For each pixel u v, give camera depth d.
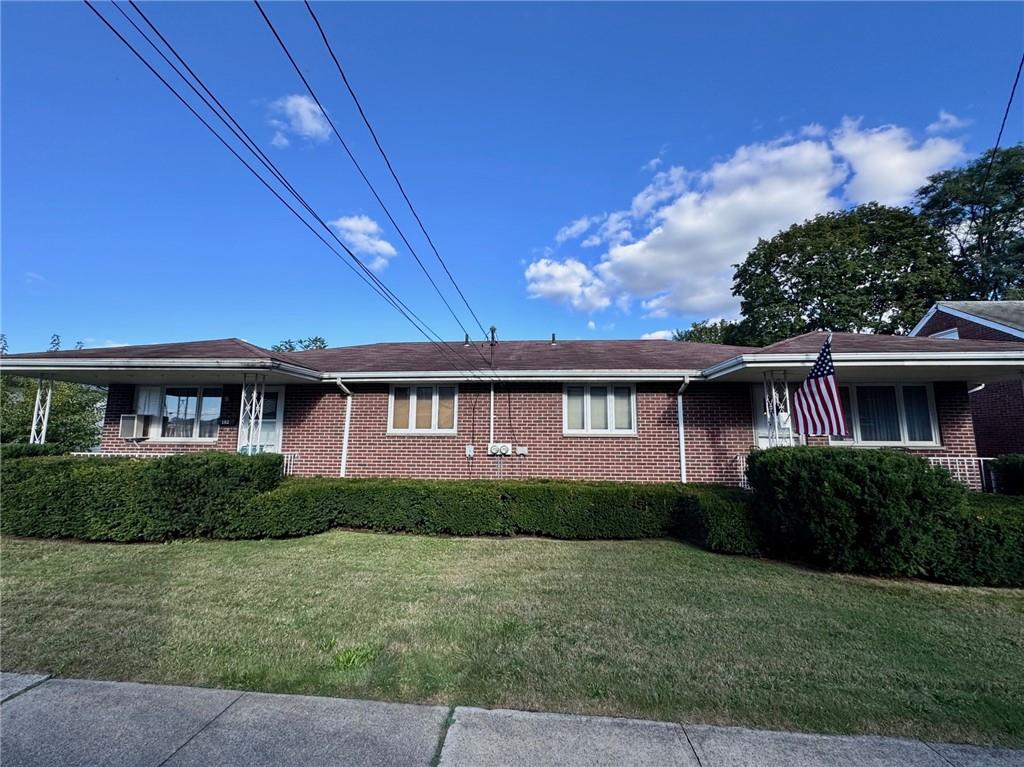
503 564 6.35
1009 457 9.06
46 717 2.93
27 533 7.64
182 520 7.47
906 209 27.59
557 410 10.61
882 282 26.38
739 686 3.35
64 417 15.92
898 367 8.49
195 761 2.54
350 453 11.03
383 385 11.12
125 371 9.72
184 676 3.43
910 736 2.82
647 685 3.34
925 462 6.09
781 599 5.13
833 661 3.75
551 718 2.94
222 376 10.27
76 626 4.28
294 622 4.39
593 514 7.78
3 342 18.25
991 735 2.84
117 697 3.16
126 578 5.69
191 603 4.86
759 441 9.98
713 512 6.99
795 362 8.39
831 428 7.21
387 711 3.00
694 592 5.31
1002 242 28.81
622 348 13.44
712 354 12.10
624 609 4.79
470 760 2.55
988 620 4.66
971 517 5.84
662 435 10.30
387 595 5.13
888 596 5.29
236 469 7.77
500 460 10.61
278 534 7.68
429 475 10.74
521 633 4.20
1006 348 8.30
